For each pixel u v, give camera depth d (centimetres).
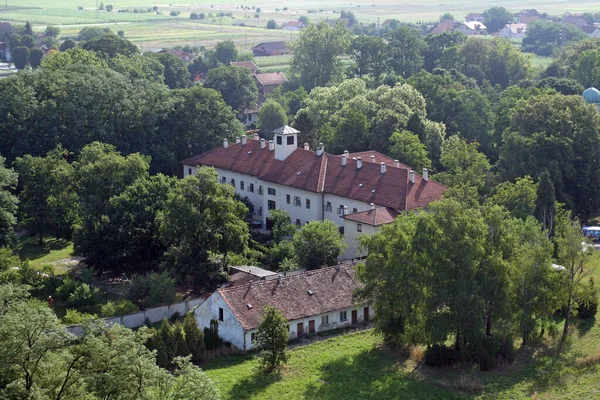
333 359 8331
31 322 5666
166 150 15462
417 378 7912
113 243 10869
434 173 14912
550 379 7912
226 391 7581
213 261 10288
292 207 12988
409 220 8688
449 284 8006
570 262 8931
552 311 8675
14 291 6712
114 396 5603
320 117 16900
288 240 11562
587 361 8281
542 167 13038
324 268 9588
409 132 14425
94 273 11119
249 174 13712
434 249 8012
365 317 9538
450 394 7569
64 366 5788
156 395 5756
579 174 13538
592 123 13762
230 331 8706
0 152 14450
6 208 11644
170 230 10481
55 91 15112
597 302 9631
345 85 17725
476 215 8300
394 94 16575
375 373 8006
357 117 15100
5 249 10588
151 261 11231
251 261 10912
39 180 12775
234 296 8825
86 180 11600
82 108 14850
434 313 8081
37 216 12838
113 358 5697
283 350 8094
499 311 8212
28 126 14600
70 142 14662
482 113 17588
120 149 15075
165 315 9462
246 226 10988
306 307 9050
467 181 12581
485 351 8131
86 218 11206
